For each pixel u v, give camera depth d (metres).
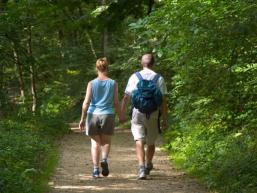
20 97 50.56
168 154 26.27
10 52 42.50
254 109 17.98
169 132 30.89
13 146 22.98
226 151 19.83
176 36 17.62
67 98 60.34
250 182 15.88
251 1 15.34
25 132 30.09
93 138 19.89
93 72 58.94
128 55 48.72
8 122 32.94
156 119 19.66
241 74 17.08
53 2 27.00
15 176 16.39
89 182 18.95
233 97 17.59
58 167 22.23
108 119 19.64
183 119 26.42
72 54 60.84
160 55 18.50
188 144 24.91
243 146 18.88
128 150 29.03
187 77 17.34
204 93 17.47
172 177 19.83
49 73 57.94
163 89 19.73
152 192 17.12
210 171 18.61
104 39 57.91
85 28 25.50
